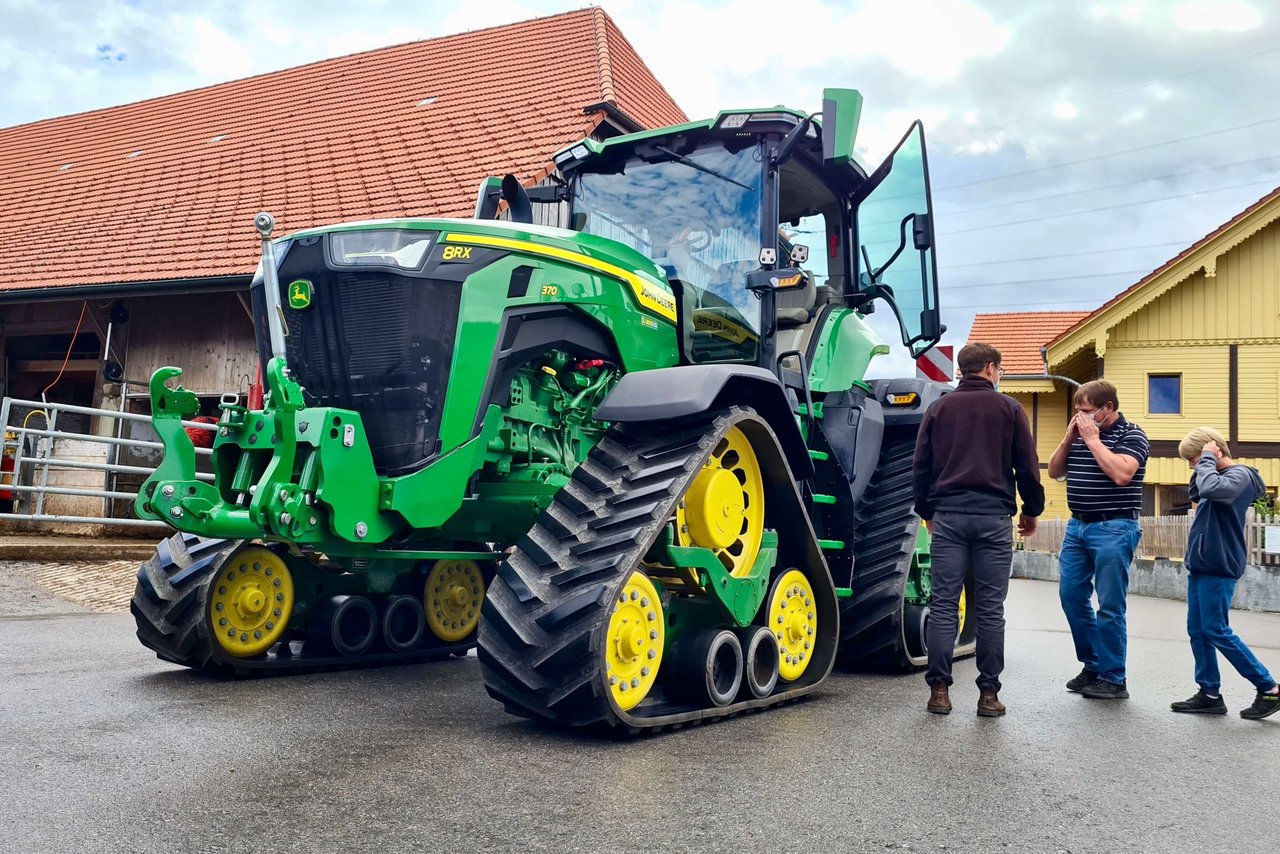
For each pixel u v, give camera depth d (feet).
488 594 11.90
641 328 15.62
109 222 44.73
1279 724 14.28
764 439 14.44
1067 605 16.66
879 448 19.19
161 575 15.34
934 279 18.65
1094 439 16.05
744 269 16.39
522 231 14.26
